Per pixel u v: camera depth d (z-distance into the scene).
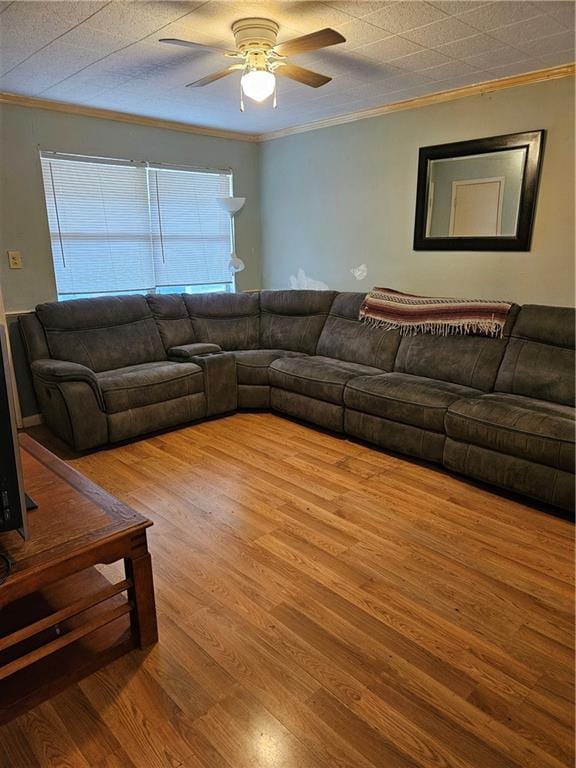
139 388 3.44
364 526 2.40
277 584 2.00
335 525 2.41
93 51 2.69
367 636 1.74
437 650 1.67
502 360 3.18
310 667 1.61
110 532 1.52
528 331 3.11
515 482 2.58
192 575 2.05
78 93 3.43
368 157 4.18
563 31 2.52
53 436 3.62
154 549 2.23
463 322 3.38
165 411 3.61
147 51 2.70
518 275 3.48
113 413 3.33
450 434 2.84
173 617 1.83
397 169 4.01
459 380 3.31
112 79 3.15
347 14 2.32
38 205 3.75
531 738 1.37
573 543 2.27
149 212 4.43
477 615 1.83
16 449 1.31
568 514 2.51
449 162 3.67
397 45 2.70
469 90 3.45
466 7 2.25
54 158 3.78
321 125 4.45
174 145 4.46
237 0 2.16
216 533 2.35
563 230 3.22
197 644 1.70
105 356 3.81
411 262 4.08
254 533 2.35
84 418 3.20
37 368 3.37
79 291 4.11
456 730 1.40
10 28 2.38
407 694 1.51
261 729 1.40
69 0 2.11
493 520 2.46
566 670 1.59
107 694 1.52
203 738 1.38
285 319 4.55
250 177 5.11
